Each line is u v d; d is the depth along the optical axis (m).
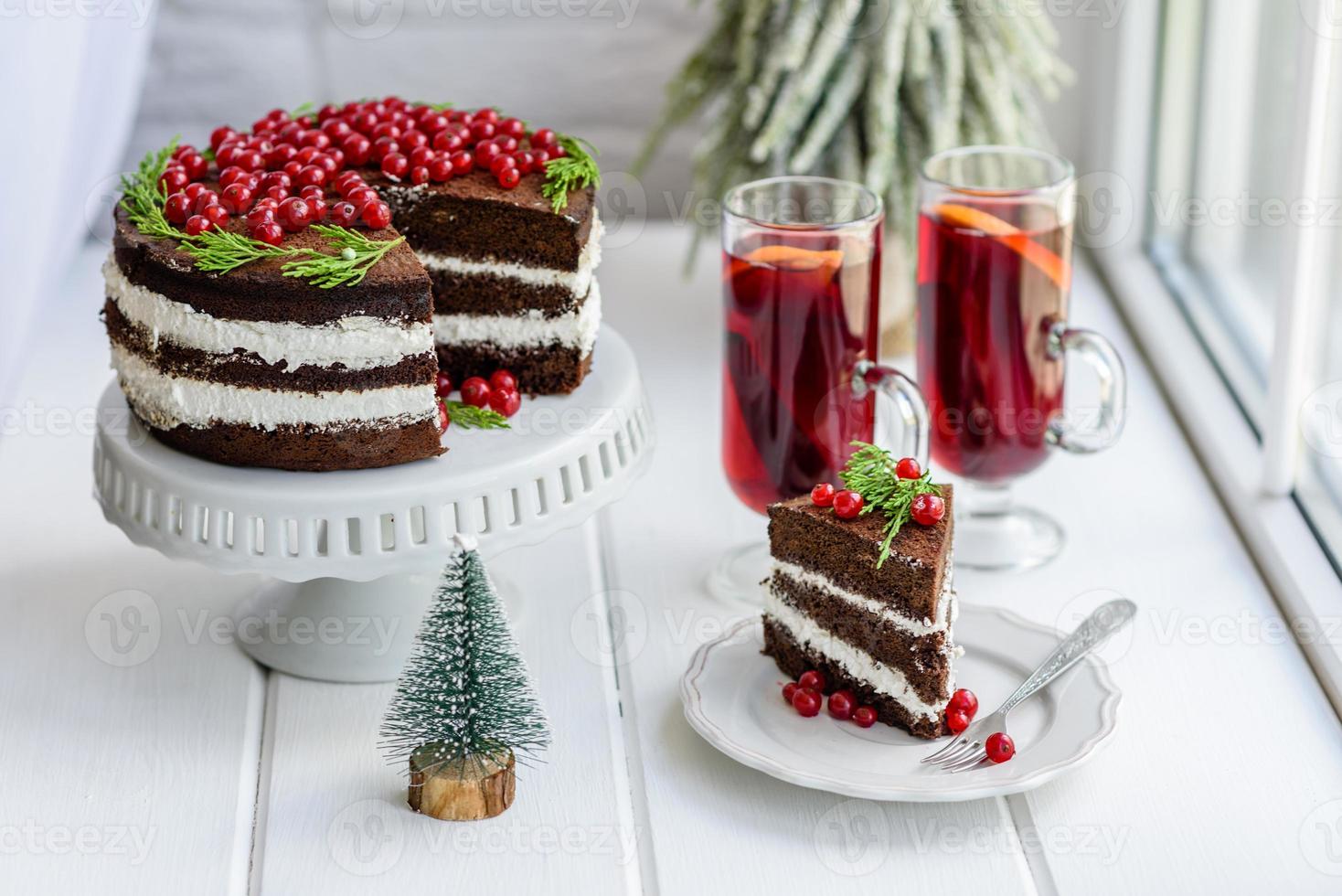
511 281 1.26
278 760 1.20
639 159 1.55
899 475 1.22
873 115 1.45
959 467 1.35
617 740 1.22
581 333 1.26
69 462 1.42
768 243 1.27
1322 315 1.34
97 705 1.23
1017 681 1.22
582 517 1.22
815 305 1.26
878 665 1.20
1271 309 1.48
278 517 1.18
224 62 1.65
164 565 1.33
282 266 1.18
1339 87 1.31
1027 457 1.34
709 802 1.17
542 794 1.18
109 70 1.47
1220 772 1.19
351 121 1.32
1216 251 1.57
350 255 1.18
